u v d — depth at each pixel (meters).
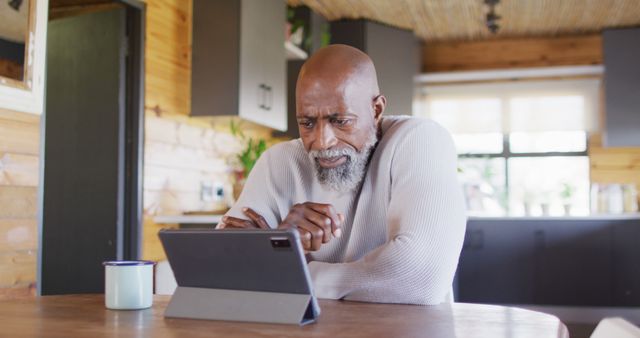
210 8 3.89
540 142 6.29
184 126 3.88
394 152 1.44
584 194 6.15
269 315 1.02
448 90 6.39
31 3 2.63
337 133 1.38
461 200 1.41
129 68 3.51
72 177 3.52
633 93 5.66
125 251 3.45
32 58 2.63
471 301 5.28
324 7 5.18
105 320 1.06
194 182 3.99
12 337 0.91
